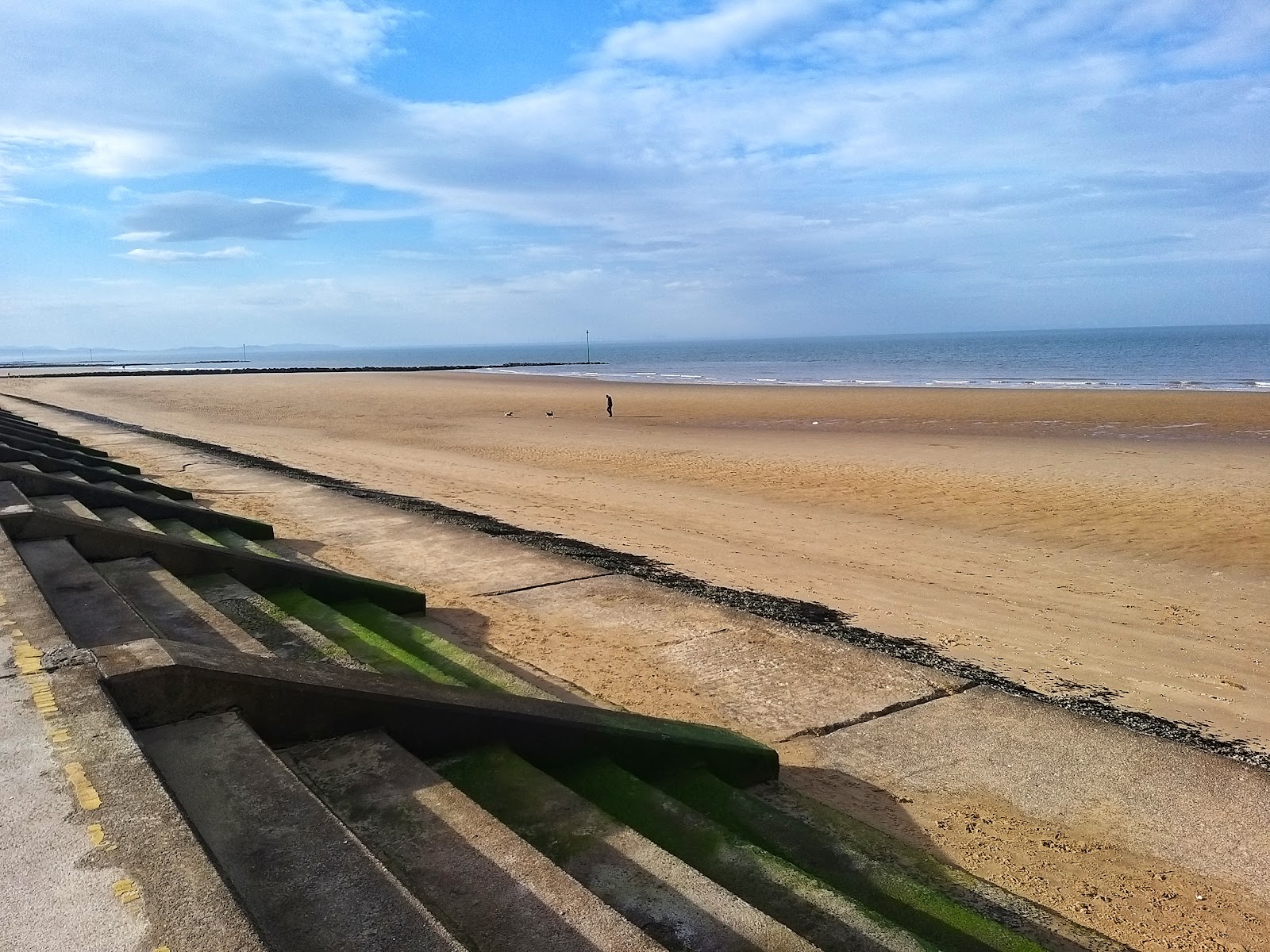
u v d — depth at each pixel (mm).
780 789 3357
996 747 3828
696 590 6352
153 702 2301
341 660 3545
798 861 2613
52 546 4281
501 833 2107
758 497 11031
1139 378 44688
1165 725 4168
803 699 4293
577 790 2764
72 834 1609
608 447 17391
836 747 3795
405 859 1980
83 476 8500
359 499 9602
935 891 2494
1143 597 6535
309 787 2262
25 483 6488
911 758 3703
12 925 1352
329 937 1531
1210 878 2889
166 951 1299
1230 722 4230
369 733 2570
